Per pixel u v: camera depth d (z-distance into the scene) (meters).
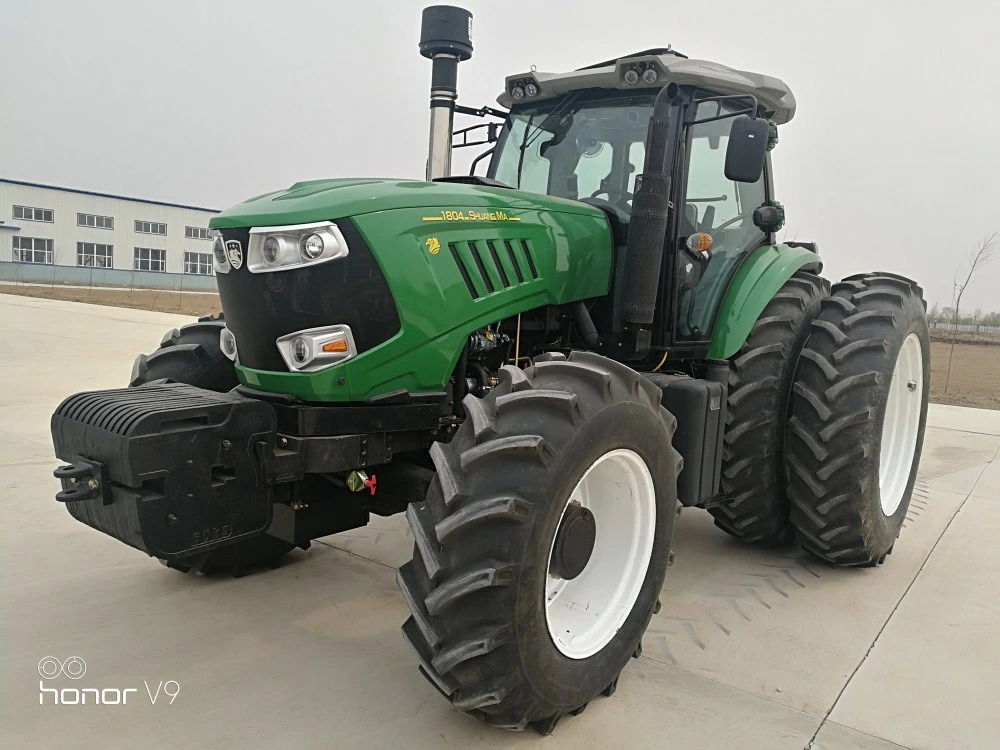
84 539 3.72
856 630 3.04
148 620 2.92
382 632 2.88
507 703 2.07
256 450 2.45
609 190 3.42
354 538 3.93
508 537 2.02
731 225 3.71
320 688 2.47
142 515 2.21
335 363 2.45
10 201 44.00
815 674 2.68
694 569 3.68
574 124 3.58
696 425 3.09
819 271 4.44
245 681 2.50
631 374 2.44
